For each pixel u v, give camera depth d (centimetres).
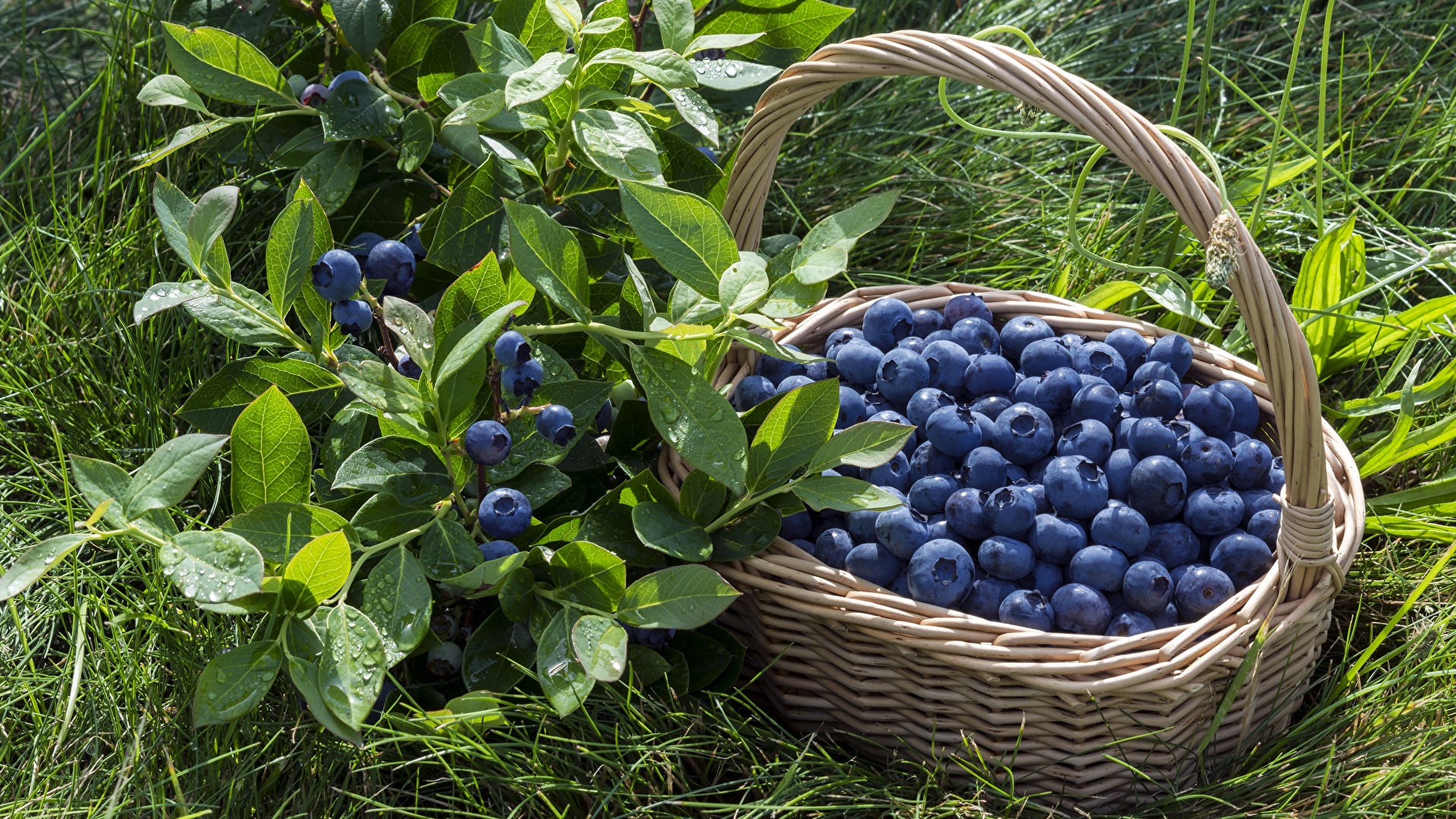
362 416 150
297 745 143
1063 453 156
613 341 144
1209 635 136
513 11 174
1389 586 177
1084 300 205
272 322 137
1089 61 268
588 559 133
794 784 142
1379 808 145
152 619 145
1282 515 137
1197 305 209
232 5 184
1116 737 138
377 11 172
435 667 146
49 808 136
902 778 147
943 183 243
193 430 175
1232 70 270
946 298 184
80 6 271
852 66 147
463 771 143
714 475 134
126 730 144
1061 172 253
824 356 183
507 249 164
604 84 168
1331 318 197
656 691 148
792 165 247
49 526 168
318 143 175
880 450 141
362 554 139
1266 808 141
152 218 195
